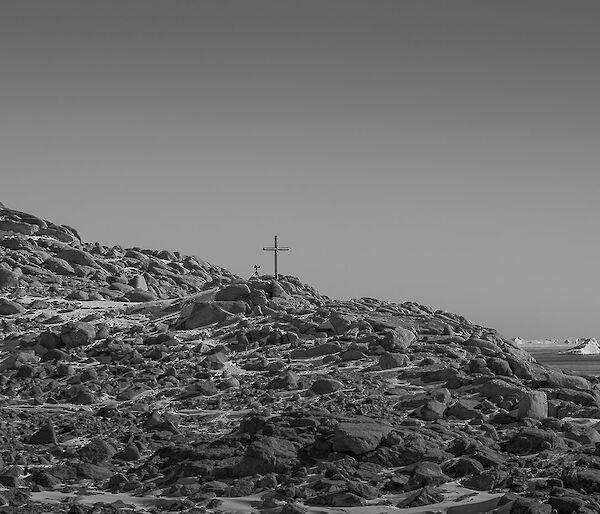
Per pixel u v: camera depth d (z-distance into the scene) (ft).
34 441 89.45
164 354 118.21
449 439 79.36
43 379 113.91
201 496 69.15
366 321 124.57
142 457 83.61
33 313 146.20
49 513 67.10
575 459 70.49
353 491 66.59
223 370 110.93
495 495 64.85
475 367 102.63
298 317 130.41
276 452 75.46
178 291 185.78
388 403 93.04
